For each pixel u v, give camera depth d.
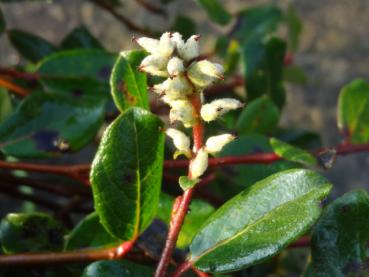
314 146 0.19
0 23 0.20
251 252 0.11
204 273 0.11
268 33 0.20
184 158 0.17
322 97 0.33
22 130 0.15
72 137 0.15
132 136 0.11
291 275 0.24
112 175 0.11
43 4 0.35
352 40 0.35
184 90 0.10
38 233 0.13
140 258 0.13
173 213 0.11
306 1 0.36
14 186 0.19
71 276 0.13
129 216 0.12
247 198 0.11
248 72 0.19
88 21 0.35
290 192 0.11
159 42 0.10
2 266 0.12
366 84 0.17
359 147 0.17
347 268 0.12
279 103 0.19
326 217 0.12
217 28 0.34
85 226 0.13
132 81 0.13
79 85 0.17
